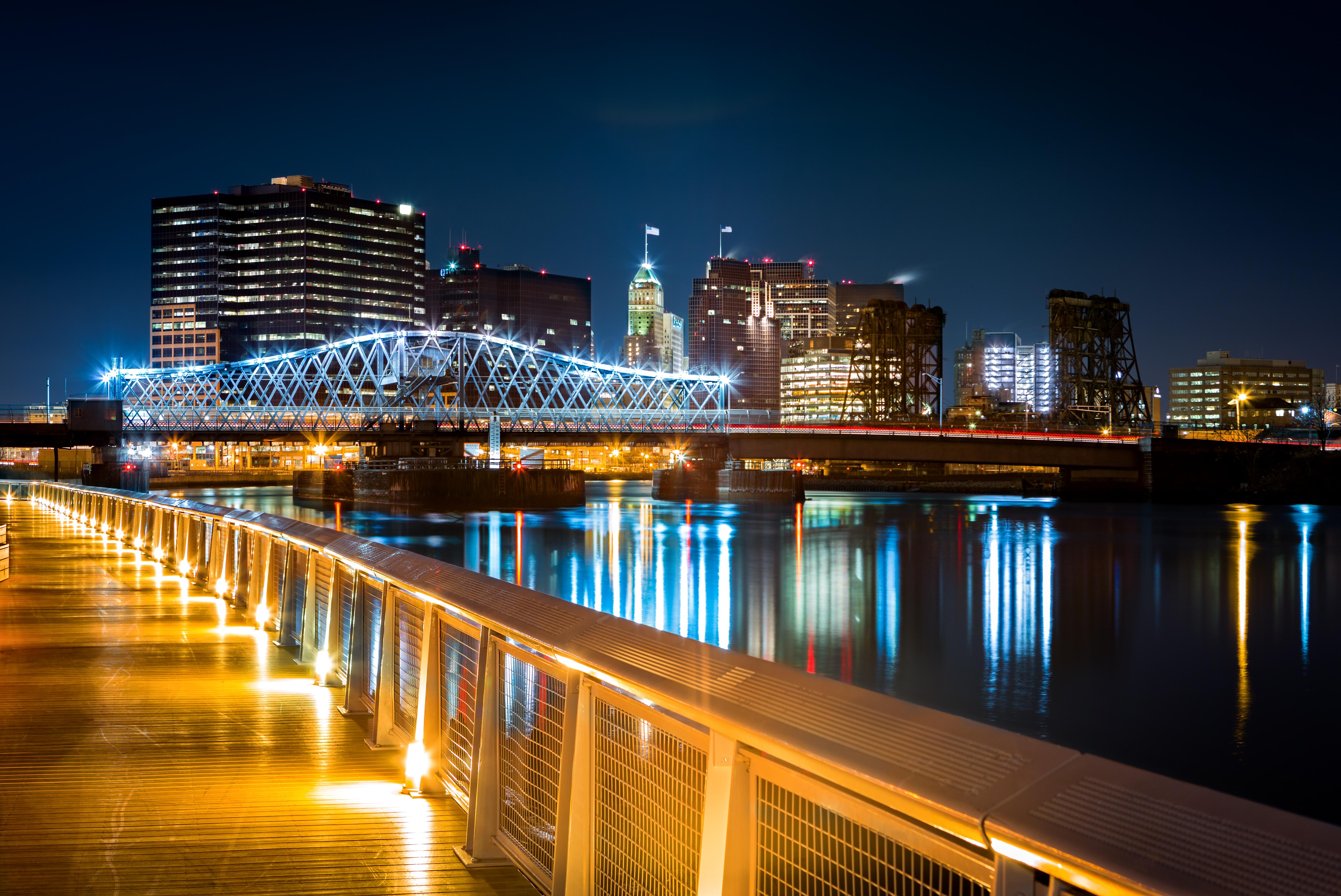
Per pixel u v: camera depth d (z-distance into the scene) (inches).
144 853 212.2
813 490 6830.7
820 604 1765.5
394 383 5595.5
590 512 3853.3
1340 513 4042.8
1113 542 2876.5
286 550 467.2
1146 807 83.1
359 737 306.8
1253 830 76.6
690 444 4852.4
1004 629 1563.7
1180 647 1454.2
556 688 186.9
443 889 194.1
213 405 5708.7
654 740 152.9
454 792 240.7
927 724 106.3
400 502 3595.0
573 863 174.2
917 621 1625.2
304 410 4968.0
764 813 128.7
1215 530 3307.1
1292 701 1133.1
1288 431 5713.6
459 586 236.4
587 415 5014.8
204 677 394.9
